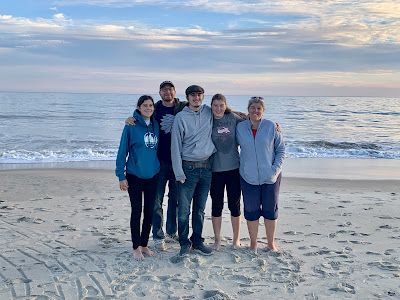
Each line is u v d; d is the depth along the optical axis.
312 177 10.73
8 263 4.20
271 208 4.41
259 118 4.28
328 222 5.80
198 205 4.43
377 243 4.85
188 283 3.73
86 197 7.68
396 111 47.47
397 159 14.80
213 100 4.27
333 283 3.70
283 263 4.20
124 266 4.14
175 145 4.20
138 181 4.23
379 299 3.38
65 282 3.74
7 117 32.88
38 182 9.35
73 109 47.44
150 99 4.21
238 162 4.46
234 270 4.02
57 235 5.18
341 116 39.50
